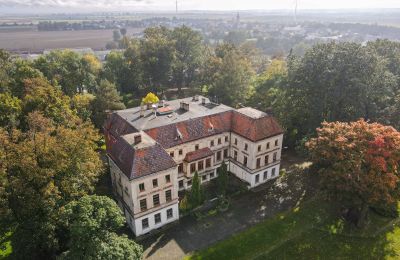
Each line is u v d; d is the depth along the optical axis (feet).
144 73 404.77
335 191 179.83
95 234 130.52
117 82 396.78
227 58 343.87
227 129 226.79
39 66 295.07
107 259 125.90
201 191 197.98
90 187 169.99
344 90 238.48
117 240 134.10
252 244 170.09
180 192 213.05
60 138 167.63
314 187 221.05
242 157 222.89
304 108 265.54
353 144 170.19
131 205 170.60
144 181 167.84
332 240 175.01
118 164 177.78
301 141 242.17
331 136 182.80
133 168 165.07
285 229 181.27
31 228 145.69
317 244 171.83
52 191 148.56
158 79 408.87
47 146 157.17
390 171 167.53
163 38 412.77
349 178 168.04
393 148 166.91
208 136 217.56
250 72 363.97
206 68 391.86
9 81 253.03
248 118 218.79
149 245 170.09
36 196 145.89
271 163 225.76
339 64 242.58
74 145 164.55
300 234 177.99
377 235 179.83
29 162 146.72
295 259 161.99
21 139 175.22
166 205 180.75
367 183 165.58
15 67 290.76
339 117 249.55
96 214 132.16
